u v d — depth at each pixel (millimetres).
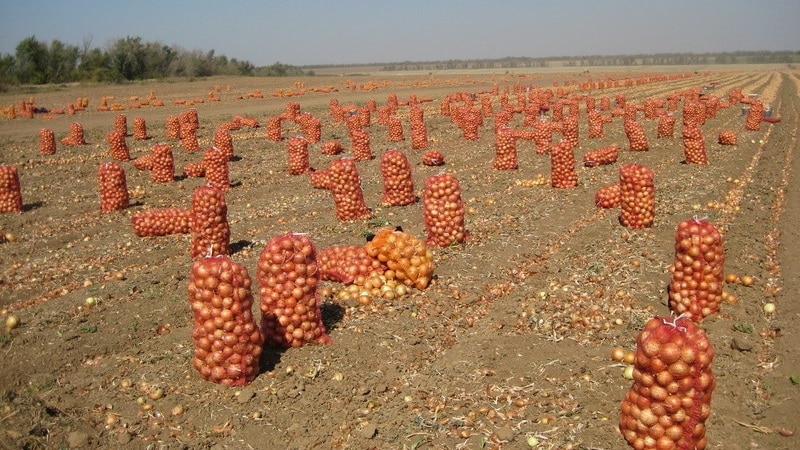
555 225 13516
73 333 8922
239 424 6688
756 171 19859
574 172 17422
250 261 12062
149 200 18297
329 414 6820
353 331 8594
